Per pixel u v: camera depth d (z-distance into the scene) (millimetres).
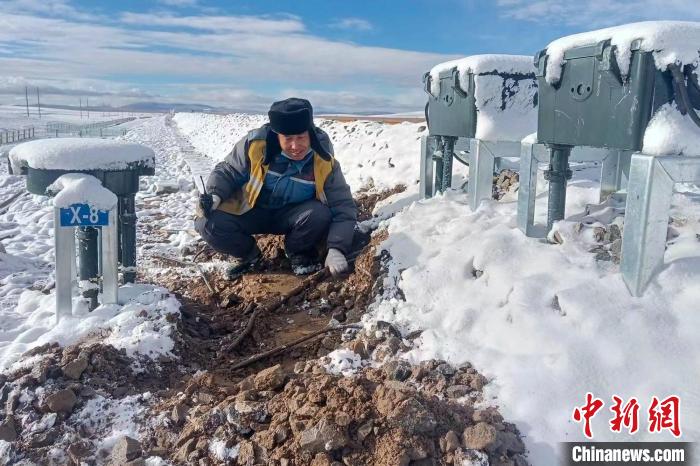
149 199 9695
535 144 3838
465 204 4902
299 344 3604
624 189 4465
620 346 2803
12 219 8195
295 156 4523
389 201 5949
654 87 2988
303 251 4859
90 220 3717
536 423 2553
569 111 3512
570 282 3230
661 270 3074
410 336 3336
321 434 2434
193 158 18719
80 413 2873
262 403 2744
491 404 2672
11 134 35000
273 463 2453
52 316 4020
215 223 4641
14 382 3006
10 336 3875
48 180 3818
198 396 2992
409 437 2430
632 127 3061
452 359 3037
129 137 34594
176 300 3977
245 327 3900
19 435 2756
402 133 7992
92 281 3844
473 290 3514
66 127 53469
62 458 2654
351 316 3775
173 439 2693
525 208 3885
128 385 3105
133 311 3639
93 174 3916
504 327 3125
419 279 3717
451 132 5012
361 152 8234
